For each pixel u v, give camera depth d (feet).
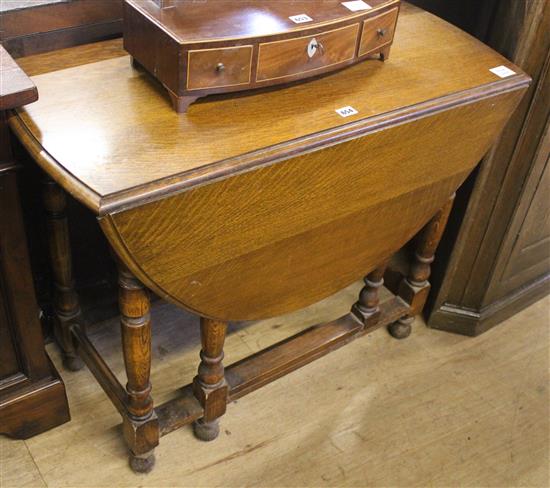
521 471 5.03
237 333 5.78
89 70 3.79
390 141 3.86
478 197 5.18
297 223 3.85
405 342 5.87
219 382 4.63
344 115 3.73
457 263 5.59
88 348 4.86
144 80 3.76
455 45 4.52
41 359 4.54
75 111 3.48
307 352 5.09
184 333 5.73
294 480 4.80
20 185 4.64
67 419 4.95
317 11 3.82
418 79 4.13
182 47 3.31
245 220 3.58
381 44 4.12
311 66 3.82
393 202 4.31
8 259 3.97
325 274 4.39
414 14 4.82
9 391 4.55
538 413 5.45
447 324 5.96
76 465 4.74
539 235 5.71
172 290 3.62
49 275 5.20
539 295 6.35
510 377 5.70
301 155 3.51
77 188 3.08
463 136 4.29
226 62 3.49
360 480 4.85
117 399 4.51
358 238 4.34
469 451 5.12
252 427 5.09
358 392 5.42
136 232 3.21
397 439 5.13
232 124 3.54
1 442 4.82
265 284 4.06
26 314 4.26
